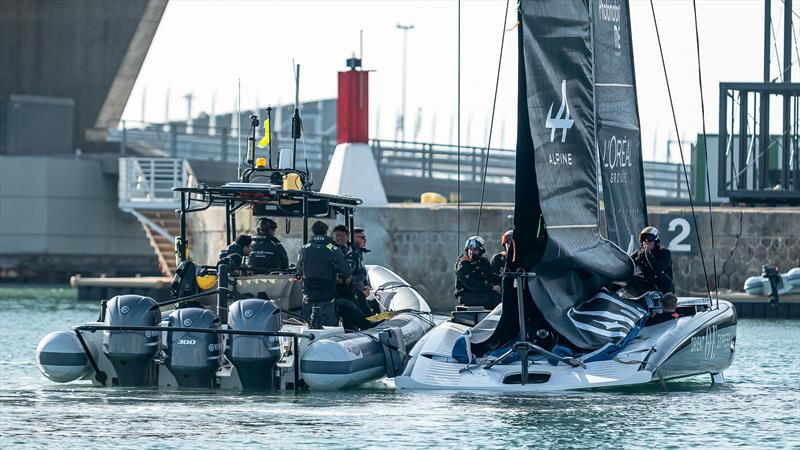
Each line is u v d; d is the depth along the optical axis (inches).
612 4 2704.2
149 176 6786.4
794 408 2225.6
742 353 3371.1
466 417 2064.5
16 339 3693.4
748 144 6683.1
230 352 2277.3
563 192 2326.5
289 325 2476.6
